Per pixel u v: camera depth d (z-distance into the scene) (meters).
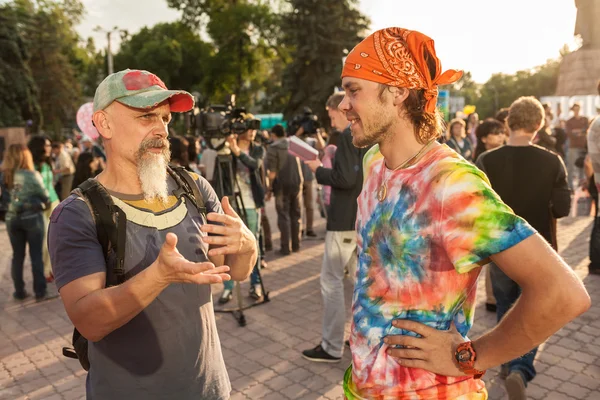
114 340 1.43
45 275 5.71
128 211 1.45
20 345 4.07
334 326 3.54
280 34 44.56
